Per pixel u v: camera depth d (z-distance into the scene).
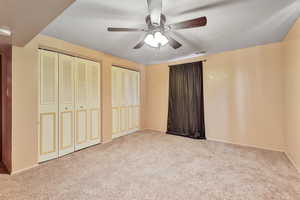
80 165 2.37
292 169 2.20
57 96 2.70
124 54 3.64
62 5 1.20
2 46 2.12
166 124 4.60
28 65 2.25
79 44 2.90
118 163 2.45
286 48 2.56
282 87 2.86
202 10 1.78
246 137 3.28
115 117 3.99
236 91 3.39
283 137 2.88
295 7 1.74
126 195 1.64
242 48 3.26
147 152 2.94
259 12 1.84
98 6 1.68
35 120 2.34
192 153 2.88
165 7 1.72
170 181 1.91
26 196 1.61
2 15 1.33
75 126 3.00
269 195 1.62
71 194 1.65
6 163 2.30
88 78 3.26
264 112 3.07
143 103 4.94
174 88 4.34
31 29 1.61
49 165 2.37
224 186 1.80
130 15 1.88
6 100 2.26
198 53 3.60
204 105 3.87
